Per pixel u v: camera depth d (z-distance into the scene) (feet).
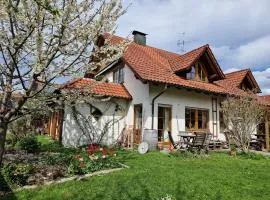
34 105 21.68
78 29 18.93
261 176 27.17
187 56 56.39
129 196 19.60
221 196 20.31
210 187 22.33
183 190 21.24
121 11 20.72
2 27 17.62
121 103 52.26
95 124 48.49
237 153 43.91
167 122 50.70
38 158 30.53
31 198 18.84
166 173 26.12
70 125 46.21
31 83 17.61
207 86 55.67
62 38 18.21
